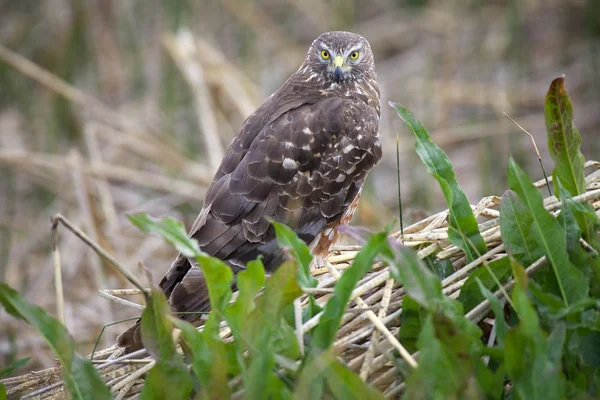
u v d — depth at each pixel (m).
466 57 20.44
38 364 12.78
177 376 7.02
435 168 7.98
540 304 7.16
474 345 6.83
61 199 17.09
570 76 19.36
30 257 16.23
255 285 6.89
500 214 7.61
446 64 19.44
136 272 14.56
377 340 7.34
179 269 9.58
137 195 17.19
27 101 20.22
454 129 17.75
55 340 6.85
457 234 7.94
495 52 19.98
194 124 18.55
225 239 10.14
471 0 21.61
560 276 7.25
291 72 21.00
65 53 21.06
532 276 7.49
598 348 7.12
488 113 18.50
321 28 22.11
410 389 6.38
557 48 20.27
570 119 7.93
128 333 8.19
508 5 20.17
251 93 18.17
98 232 14.44
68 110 19.48
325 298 8.55
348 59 11.58
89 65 21.73
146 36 23.28
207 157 18.02
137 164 18.38
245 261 10.15
